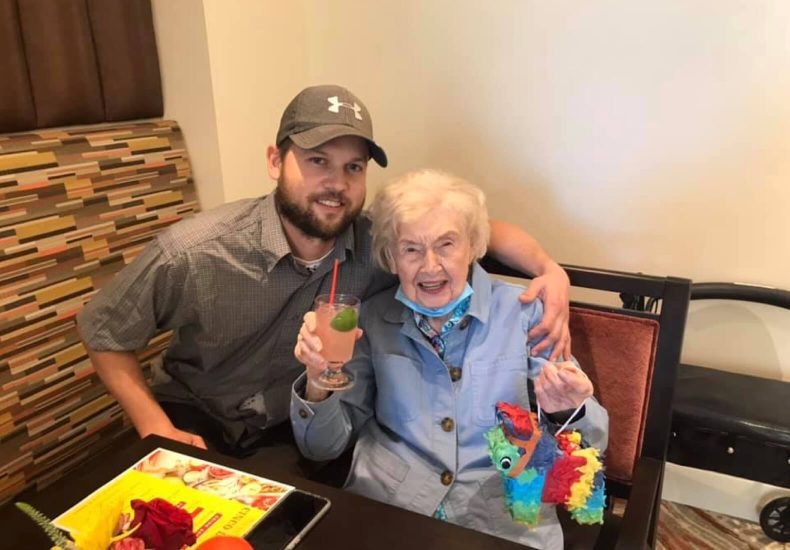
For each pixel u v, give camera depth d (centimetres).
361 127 134
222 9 180
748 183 168
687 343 187
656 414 134
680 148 172
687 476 196
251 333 148
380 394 134
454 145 201
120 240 174
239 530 93
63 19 164
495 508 122
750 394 167
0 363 147
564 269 142
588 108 179
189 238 138
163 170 184
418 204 124
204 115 187
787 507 179
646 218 182
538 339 132
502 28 183
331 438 128
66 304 161
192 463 109
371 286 153
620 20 169
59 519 95
